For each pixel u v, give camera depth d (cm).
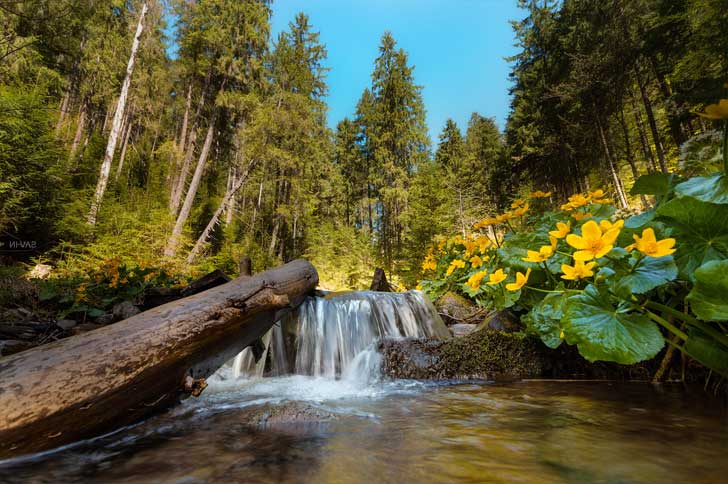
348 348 326
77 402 119
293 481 91
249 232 1950
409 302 385
